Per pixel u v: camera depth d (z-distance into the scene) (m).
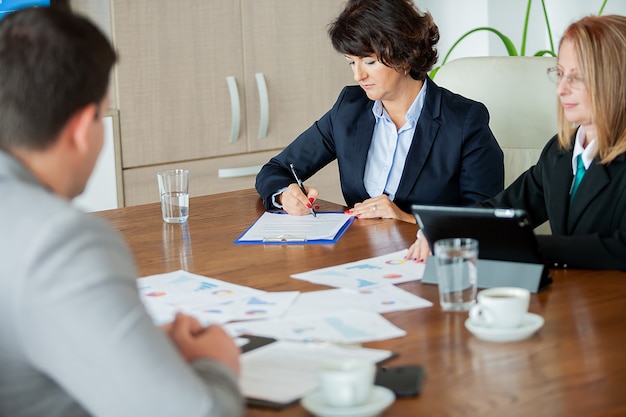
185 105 3.75
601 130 1.80
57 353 0.98
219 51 3.79
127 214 2.43
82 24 1.11
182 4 3.67
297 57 3.98
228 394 1.06
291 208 2.32
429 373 1.25
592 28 1.79
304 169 2.61
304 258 1.92
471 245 1.52
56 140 1.08
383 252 1.94
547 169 2.01
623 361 1.27
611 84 1.78
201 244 2.08
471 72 2.77
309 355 1.32
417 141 2.45
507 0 4.46
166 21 3.65
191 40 3.72
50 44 1.07
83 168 1.13
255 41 3.87
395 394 1.17
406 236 2.07
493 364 1.28
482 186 2.43
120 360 0.97
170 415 0.98
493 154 2.45
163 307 1.62
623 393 1.17
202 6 3.72
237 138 3.90
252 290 1.70
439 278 1.53
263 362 1.30
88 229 1.01
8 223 1.00
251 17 3.84
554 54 4.02
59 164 1.10
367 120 2.54
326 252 1.96
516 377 1.23
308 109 4.07
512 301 1.37
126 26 3.57
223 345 1.15
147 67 3.64
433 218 1.64
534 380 1.22
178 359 1.01
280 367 1.28
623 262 1.73
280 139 4.02
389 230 2.13
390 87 2.41
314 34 4.00
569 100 1.84
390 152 2.51
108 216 2.41
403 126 2.48
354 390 1.10
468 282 1.52
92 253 0.99
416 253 1.86
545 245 1.76
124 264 1.03
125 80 3.60
